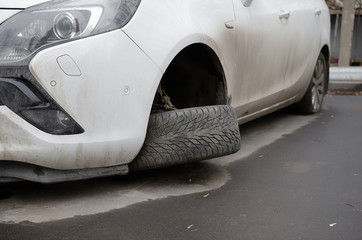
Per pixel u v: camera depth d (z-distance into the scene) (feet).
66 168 8.87
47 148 8.48
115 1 9.13
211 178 11.19
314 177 11.51
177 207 9.39
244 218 8.95
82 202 9.50
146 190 10.25
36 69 8.27
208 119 10.23
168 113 10.00
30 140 8.40
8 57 8.33
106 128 8.89
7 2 8.71
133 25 9.11
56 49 8.39
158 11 9.68
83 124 8.68
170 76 11.67
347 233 8.39
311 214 9.20
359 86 27.63
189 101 11.87
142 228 8.43
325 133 16.42
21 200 9.53
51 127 8.50
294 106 19.66
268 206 9.56
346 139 15.56
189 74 11.64
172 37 9.62
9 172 8.70
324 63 19.97
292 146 14.51
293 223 8.77
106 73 8.72
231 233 8.30
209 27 10.81
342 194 10.36
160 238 8.07
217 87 11.66
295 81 16.61
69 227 8.39
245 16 12.48
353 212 9.34
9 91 8.28
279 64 14.90
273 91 14.90
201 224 8.64
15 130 8.34
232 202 9.72
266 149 14.10
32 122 8.39
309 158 13.20
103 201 9.58
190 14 10.42
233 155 13.30
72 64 8.46
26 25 8.52
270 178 11.35
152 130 9.84
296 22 15.97
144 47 9.17
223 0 11.75
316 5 18.51
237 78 12.28
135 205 9.43
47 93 8.37
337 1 40.78
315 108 19.83
